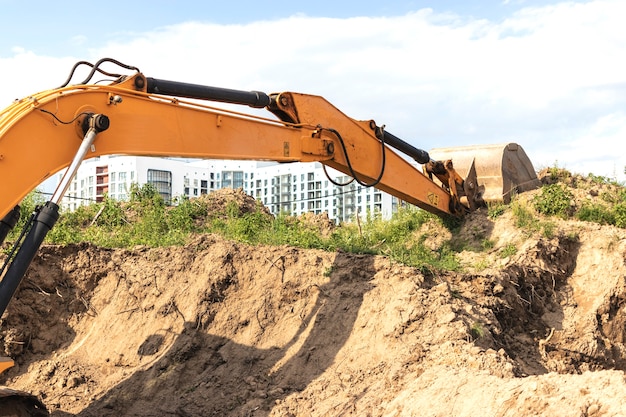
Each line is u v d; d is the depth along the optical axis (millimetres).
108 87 10398
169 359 12633
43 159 9648
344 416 10617
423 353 11250
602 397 8461
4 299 8852
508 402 9047
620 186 18609
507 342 13102
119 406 12195
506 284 13898
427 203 16297
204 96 11797
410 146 16031
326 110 13789
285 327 12758
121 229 18844
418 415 9773
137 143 10703
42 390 12719
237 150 11977
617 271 14820
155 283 14047
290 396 11461
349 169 13945
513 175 17344
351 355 11930
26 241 9102
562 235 15547
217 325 13039
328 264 13422
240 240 15484
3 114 9625
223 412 11648
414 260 13836
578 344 13711
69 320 14086
